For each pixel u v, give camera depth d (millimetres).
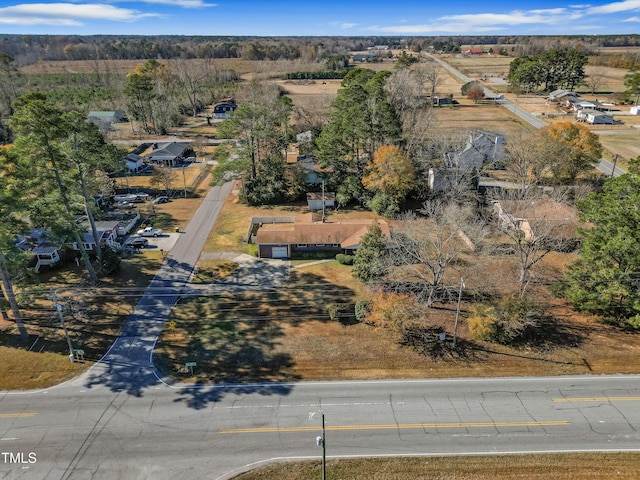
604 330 37969
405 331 37875
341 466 26469
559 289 40125
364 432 28750
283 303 42312
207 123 120438
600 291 35750
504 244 50031
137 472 26047
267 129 63906
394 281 41031
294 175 66938
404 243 45250
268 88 123875
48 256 47781
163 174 71625
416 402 31141
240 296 43500
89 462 26641
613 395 31453
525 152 61281
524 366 34312
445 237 50469
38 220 37875
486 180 68688
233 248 53125
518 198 50969
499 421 29469
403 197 60938
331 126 66250
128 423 29422
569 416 29766
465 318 39625
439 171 64312
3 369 34094
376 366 34500
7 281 35344
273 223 58594
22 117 36469
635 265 34719
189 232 57312
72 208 42219
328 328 38688
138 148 94188
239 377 33500
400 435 28500
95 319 40031
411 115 76625
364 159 67000
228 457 27062
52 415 30000
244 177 67188
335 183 65562
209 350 36250
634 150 82250
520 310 36250
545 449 27391
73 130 39812
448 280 44688
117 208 64500
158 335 38062
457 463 26562
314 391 32188
